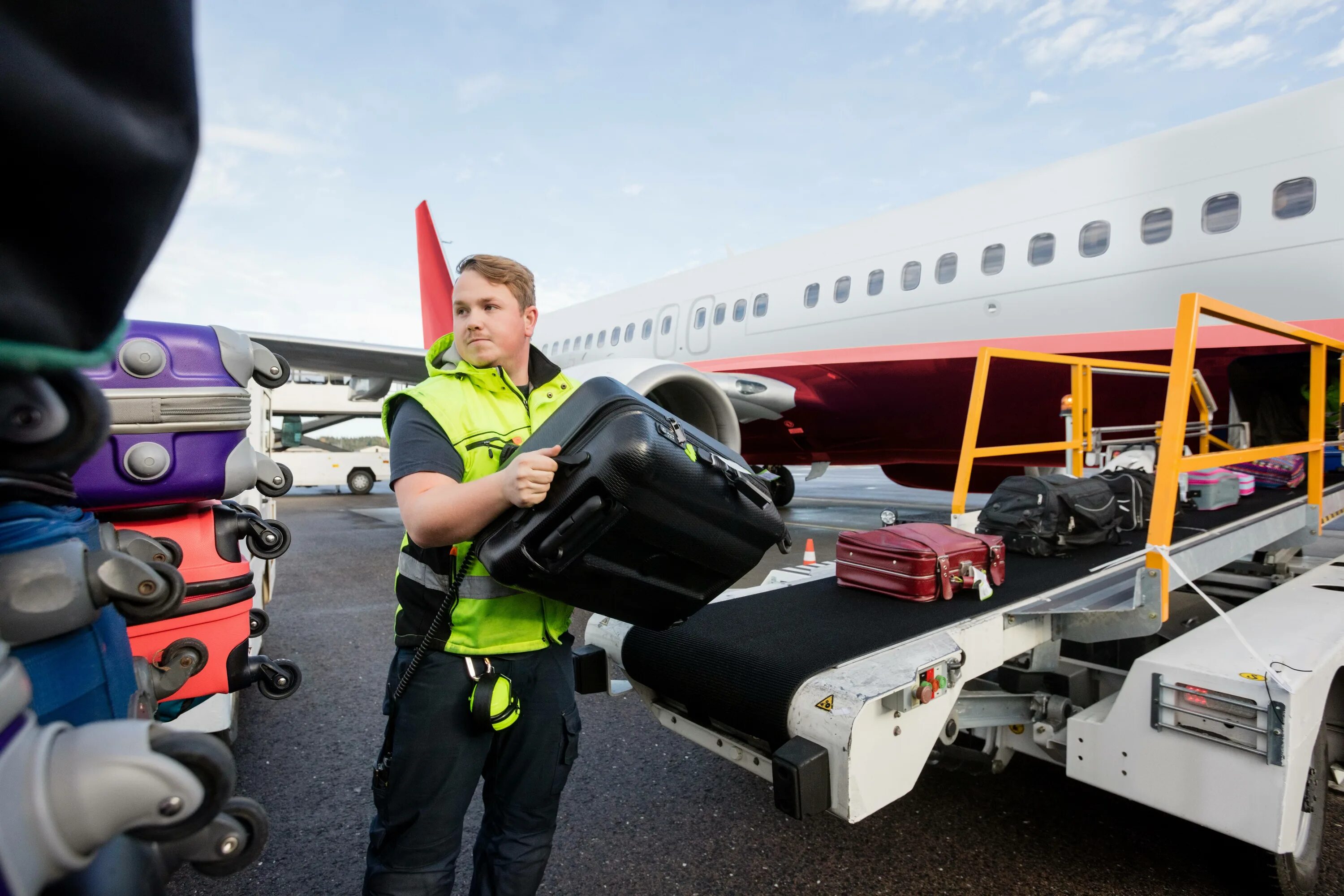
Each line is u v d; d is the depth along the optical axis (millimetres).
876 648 1687
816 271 7922
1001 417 6242
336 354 9156
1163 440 1942
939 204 6969
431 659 1267
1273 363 4586
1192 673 1649
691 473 1186
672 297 10078
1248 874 1787
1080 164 5980
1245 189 4996
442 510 1095
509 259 1350
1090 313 5719
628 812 2289
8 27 338
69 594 616
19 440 542
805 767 1342
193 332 1849
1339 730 1991
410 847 1257
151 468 1755
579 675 2105
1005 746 2086
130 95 396
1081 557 2674
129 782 442
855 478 22344
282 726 3006
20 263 398
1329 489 3598
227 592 1955
